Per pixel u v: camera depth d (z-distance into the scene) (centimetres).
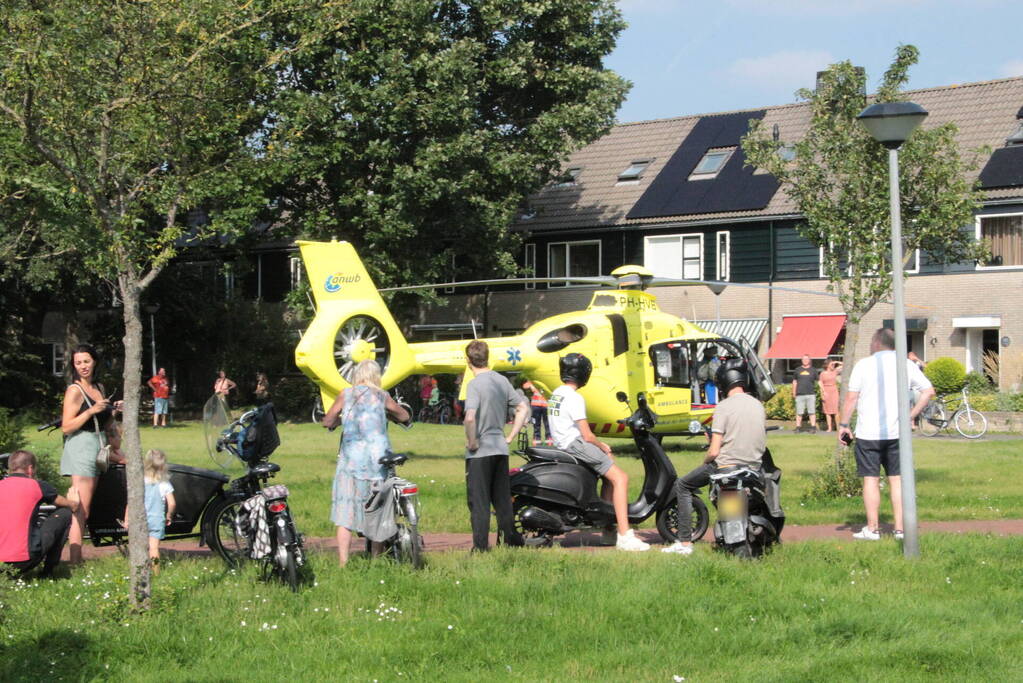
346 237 3275
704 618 747
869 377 1073
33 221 1245
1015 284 3159
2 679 630
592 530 1112
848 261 1567
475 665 657
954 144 1556
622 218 3788
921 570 896
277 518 845
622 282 1781
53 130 827
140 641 696
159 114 860
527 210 3944
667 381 2027
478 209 3184
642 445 1048
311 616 758
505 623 737
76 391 947
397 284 3231
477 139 3081
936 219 1506
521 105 3500
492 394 959
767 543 966
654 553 969
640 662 661
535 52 3400
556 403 1030
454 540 1109
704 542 1055
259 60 975
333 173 3136
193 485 972
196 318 3941
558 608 774
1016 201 3127
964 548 984
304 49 981
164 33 845
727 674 635
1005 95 3544
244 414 934
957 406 2820
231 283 4375
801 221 3462
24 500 875
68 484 1360
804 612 769
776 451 2169
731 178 3750
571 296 3850
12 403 3603
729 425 960
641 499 1052
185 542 1137
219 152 962
